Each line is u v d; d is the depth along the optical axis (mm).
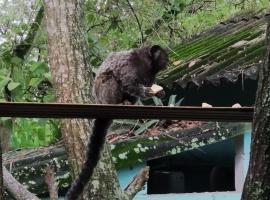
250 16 11297
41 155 6984
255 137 3734
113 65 5449
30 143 9078
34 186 6898
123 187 7109
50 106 3877
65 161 6910
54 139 8945
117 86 5395
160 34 11492
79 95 6184
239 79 7539
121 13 10398
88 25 9906
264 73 3732
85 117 4145
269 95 3688
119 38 10750
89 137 5484
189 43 11086
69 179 6902
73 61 6281
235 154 7371
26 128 9055
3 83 7672
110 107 3941
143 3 11125
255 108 3773
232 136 7113
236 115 4176
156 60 5551
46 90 8945
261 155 3695
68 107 3912
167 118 4230
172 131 7121
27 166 6922
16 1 10078
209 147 7625
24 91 8711
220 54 8898
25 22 9672
